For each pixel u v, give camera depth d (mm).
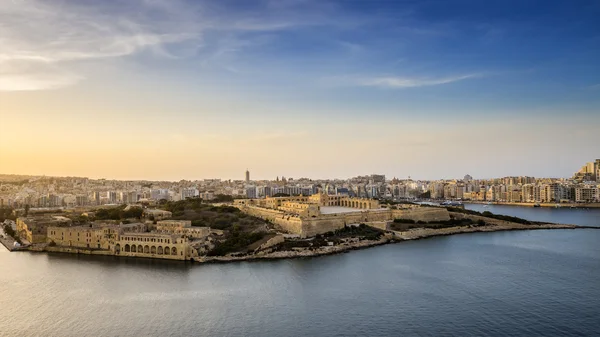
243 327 161750
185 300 189000
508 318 168375
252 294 196125
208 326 162875
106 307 181875
